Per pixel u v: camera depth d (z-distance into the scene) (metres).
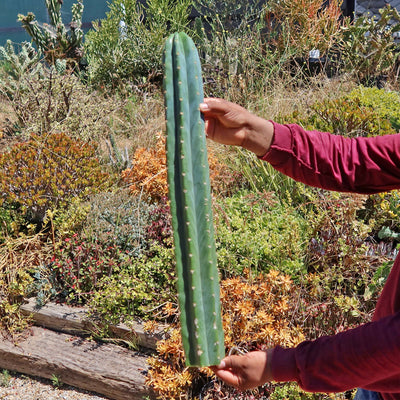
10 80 6.29
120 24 8.07
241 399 2.57
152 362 2.72
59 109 5.25
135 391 2.81
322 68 6.63
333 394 2.42
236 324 2.62
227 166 4.14
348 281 3.04
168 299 3.13
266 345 2.58
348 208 3.03
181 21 7.61
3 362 3.17
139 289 3.10
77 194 3.99
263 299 2.74
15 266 3.51
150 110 5.74
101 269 3.31
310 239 3.21
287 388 2.51
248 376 1.16
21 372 3.16
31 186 3.86
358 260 2.86
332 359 1.03
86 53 7.84
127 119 5.82
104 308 3.09
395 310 1.32
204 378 2.74
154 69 7.39
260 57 6.55
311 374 1.07
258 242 3.15
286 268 3.00
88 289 3.39
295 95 5.47
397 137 1.38
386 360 0.96
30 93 5.50
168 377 2.60
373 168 1.39
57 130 5.02
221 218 3.35
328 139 1.43
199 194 1.24
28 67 6.56
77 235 3.47
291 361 1.11
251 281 2.89
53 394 2.98
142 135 5.16
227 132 1.42
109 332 3.14
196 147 1.26
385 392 1.30
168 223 3.46
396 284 1.32
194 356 1.19
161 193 3.90
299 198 3.84
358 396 1.55
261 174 4.12
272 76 6.08
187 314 1.21
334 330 2.65
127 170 4.15
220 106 1.36
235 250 3.17
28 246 3.74
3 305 3.32
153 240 3.45
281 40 6.90
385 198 3.56
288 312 2.71
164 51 1.34
